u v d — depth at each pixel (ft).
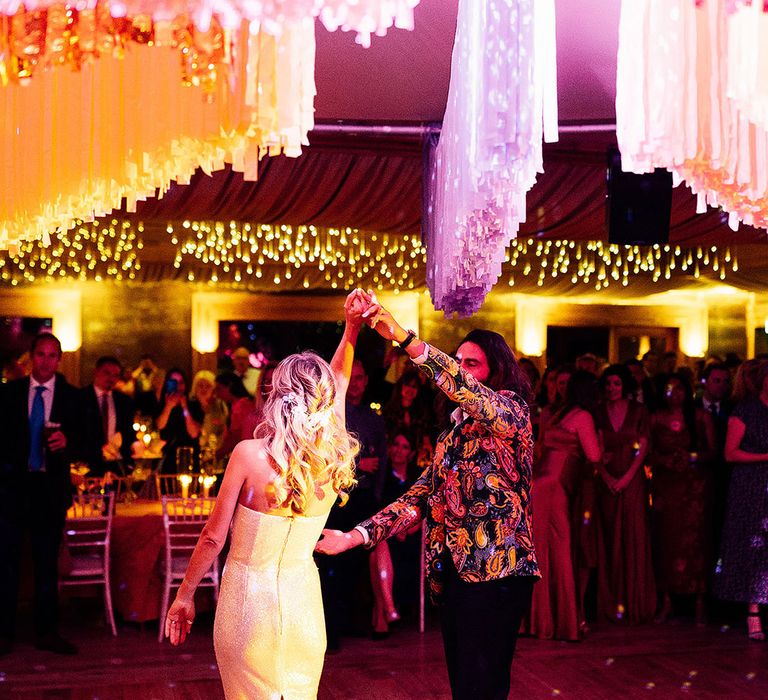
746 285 40.91
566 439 19.12
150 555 20.01
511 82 8.26
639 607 20.53
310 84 8.49
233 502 9.48
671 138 8.51
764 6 7.72
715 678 16.42
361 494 18.25
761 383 19.13
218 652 9.45
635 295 42.70
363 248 35.94
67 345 42.65
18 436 17.94
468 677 9.91
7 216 12.32
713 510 20.81
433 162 17.24
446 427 10.77
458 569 10.00
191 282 39.78
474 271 14.39
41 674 16.67
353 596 21.57
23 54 7.59
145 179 10.10
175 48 7.83
